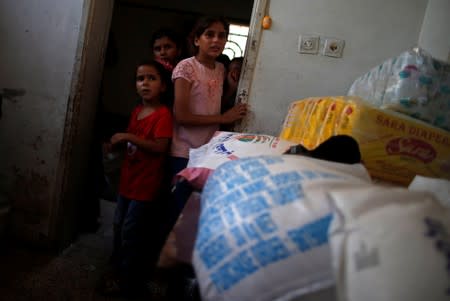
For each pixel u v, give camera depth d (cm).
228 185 76
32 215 201
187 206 97
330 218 64
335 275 53
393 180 125
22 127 198
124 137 171
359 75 182
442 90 129
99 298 166
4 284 164
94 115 214
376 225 55
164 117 177
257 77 187
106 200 292
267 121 188
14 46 195
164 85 184
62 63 191
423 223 56
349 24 180
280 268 62
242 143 133
